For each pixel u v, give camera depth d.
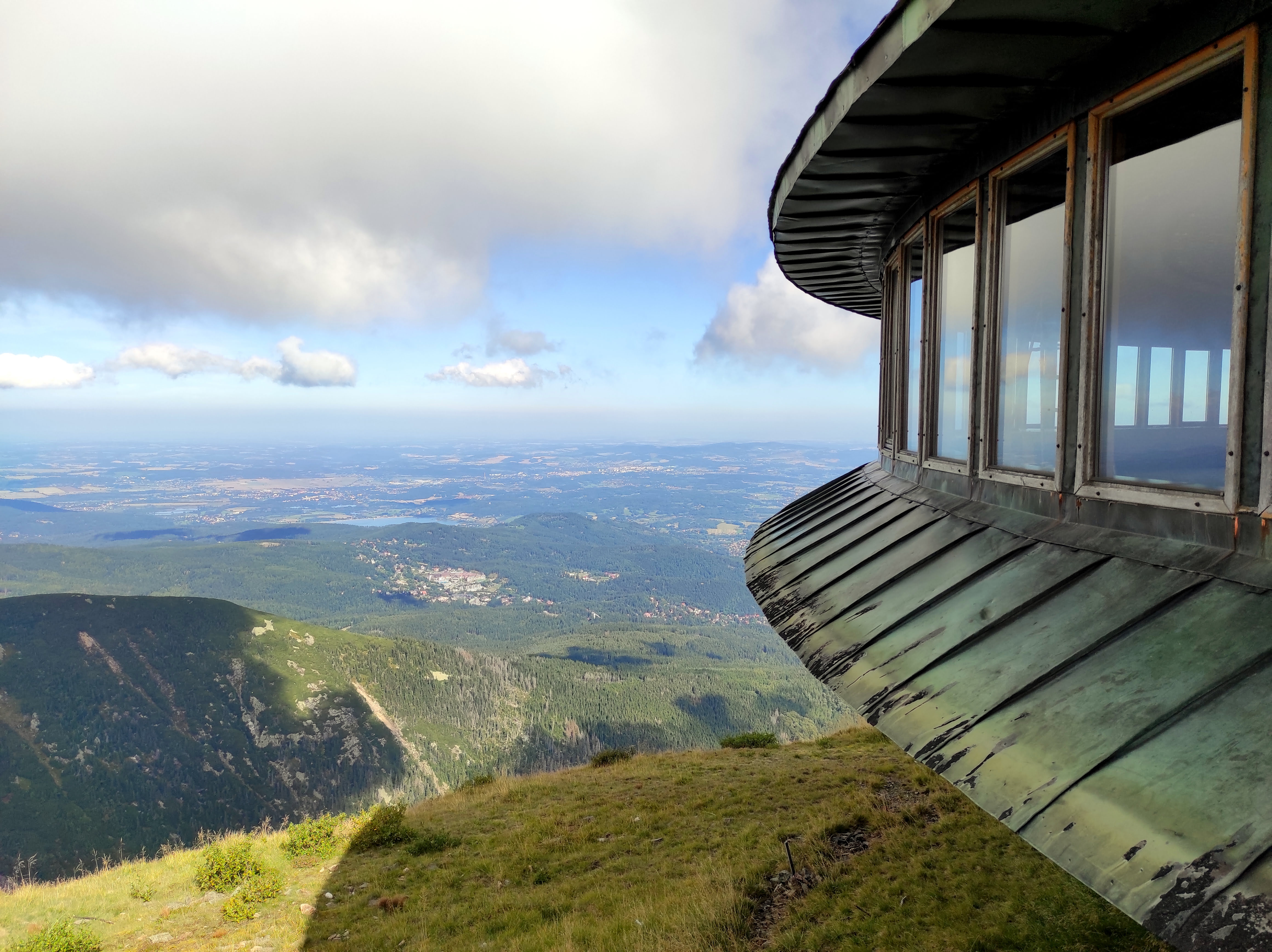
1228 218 3.03
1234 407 2.90
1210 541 3.06
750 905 9.41
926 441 6.44
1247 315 2.85
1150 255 3.46
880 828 10.90
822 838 10.96
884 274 8.22
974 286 5.18
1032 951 6.26
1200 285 3.16
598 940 9.63
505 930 11.41
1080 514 3.97
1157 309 3.41
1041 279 4.42
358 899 14.15
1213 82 3.08
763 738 24.02
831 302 11.89
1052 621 3.39
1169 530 3.32
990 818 9.93
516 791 21.11
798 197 6.40
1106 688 2.73
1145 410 3.49
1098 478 3.86
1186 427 3.22
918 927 7.28
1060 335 4.14
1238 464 2.90
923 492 6.54
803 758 19.42
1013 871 8.07
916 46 3.49
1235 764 2.08
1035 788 2.49
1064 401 4.06
